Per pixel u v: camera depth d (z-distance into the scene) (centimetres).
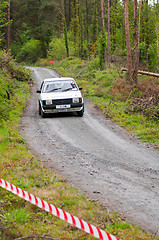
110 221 488
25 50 8981
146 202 576
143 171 755
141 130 1180
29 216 481
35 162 773
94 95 2116
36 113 1552
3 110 1295
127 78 2128
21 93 2106
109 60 3531
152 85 1959
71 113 1552
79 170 754
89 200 569
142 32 3478
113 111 1535
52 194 571
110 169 767
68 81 1510
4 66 2648
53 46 6706
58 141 1035
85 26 8231
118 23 4800
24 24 9462
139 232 454
